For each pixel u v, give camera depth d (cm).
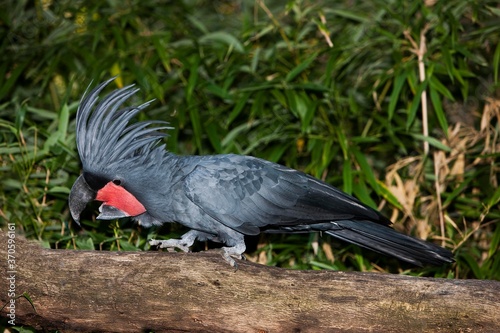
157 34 1326
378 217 883
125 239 1040
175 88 1338
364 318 738
